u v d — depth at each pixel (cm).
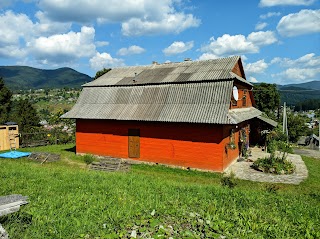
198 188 1091
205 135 1770
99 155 2227
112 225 650
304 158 2284
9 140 2561
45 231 609
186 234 610
